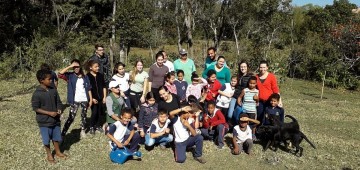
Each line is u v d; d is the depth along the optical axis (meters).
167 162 7.47
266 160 7.81
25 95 13.31
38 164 7.00
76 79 8.12
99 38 26.91
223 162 7.61
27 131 8.81
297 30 38.34
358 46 24.56
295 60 26.38
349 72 24.03
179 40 30.91
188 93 8.91
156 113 8.21
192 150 7.99
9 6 22.92
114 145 7.45
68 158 7.35
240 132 7.94
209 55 9.71
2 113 10.41
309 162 7.91
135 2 25.58
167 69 9.17
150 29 29.19
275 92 8.48
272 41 28.94
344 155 8.50
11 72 18.58
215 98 9.07
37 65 19.88
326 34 28.31
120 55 26.58
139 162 7.40
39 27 23.59
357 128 11.31
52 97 6.76
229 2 28.83
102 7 32.50
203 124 8.53
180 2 30.66
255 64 24.92
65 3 29.58
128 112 7.24
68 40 23.67
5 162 7.04
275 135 8.11
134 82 9.09
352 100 18.28
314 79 25.97
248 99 8.54
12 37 22.61
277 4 27.92
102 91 8.61
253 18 29.11
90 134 8.67
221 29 29.89
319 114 12.95
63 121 9.79
